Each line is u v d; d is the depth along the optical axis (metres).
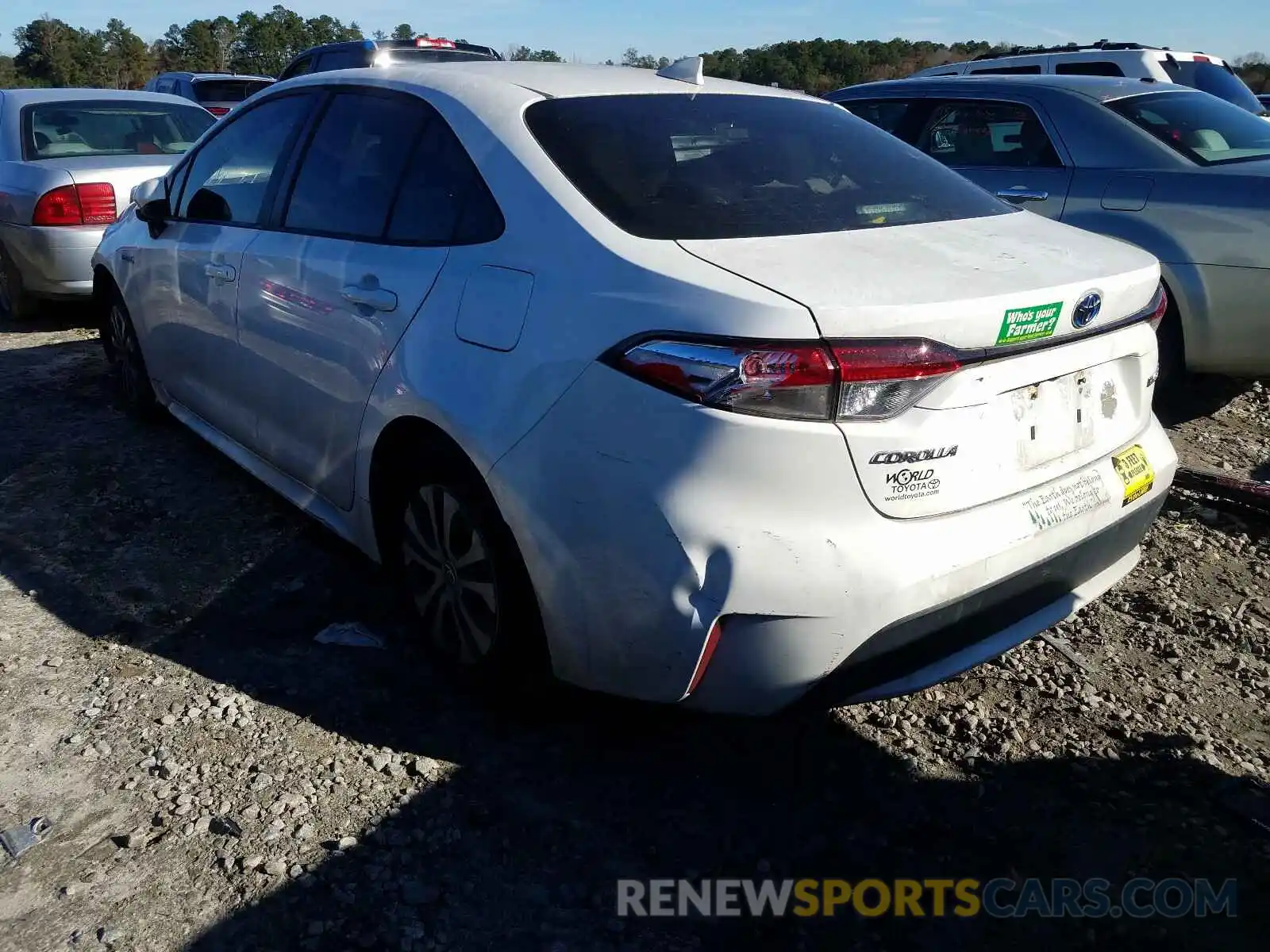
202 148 4.12
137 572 3.51
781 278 2.15
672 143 2.77
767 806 2.50
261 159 3.69
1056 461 2.42
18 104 6.88
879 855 2.37
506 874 2.27
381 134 3.12
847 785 2.58
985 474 2.24
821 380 2.02
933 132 5.92
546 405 2.31
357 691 2.88
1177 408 5.55
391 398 2.75
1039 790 2.58
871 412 2.07
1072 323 2.35
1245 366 4.81
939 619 2.20
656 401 2.12
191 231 3.98
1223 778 2.63
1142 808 2.53
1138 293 2.55
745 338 2.04
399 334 2.74
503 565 2.54
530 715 2.76
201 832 2.35
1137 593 3.54
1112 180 5.05
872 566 2.09
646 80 3.15
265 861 2.26
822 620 2.09
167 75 16.06
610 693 2.41
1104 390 2.56
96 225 6.26
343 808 2.44
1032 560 2.32
